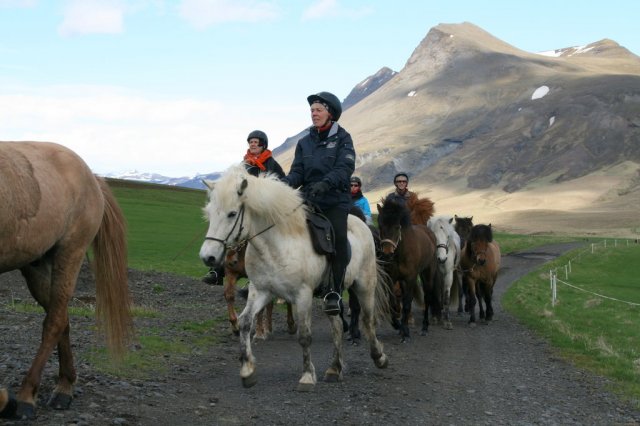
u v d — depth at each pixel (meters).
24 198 5.50
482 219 195.12
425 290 14.02
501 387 8.84
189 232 40.56
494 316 18.73
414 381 8.87
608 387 9.08
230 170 7.43
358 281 8.99
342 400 7.55
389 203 12.23
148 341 10.16
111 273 6.65
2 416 5.56
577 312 20.33
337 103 8.53
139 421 6.07
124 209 54.19
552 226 170.62
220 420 6.42
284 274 7.65
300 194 7.88
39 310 12.73
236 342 11.41
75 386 6.98
